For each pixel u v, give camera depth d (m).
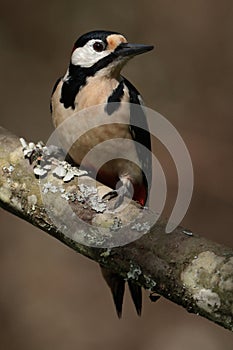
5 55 15.39
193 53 15.99
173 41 16.06
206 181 14.09
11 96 15.02
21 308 12.46
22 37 15.65
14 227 13.32
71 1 16.06
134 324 12.34
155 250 5.52
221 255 5.29
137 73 15.53
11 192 6.34
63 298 12.62
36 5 15.94
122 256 5.65
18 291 12.64
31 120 14.80
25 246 13.14
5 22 15.69
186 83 15.62
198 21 16.31
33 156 6.37
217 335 12.20
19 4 15.87
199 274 5.27
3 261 12.96
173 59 15.87
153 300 6.43
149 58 15.75
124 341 12.17
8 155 6.46
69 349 12.07
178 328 12.27
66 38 15.79
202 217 13.71
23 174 6.32
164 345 12.06
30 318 12.35
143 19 16.20
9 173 6.38
